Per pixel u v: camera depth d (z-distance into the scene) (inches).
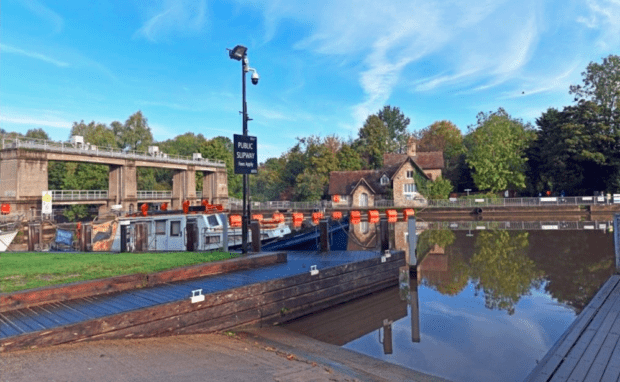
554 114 2299.5
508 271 703.1
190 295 354.3
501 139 2349.9
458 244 1037.2
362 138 3476.9
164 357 261.0
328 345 369.1
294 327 427.8
